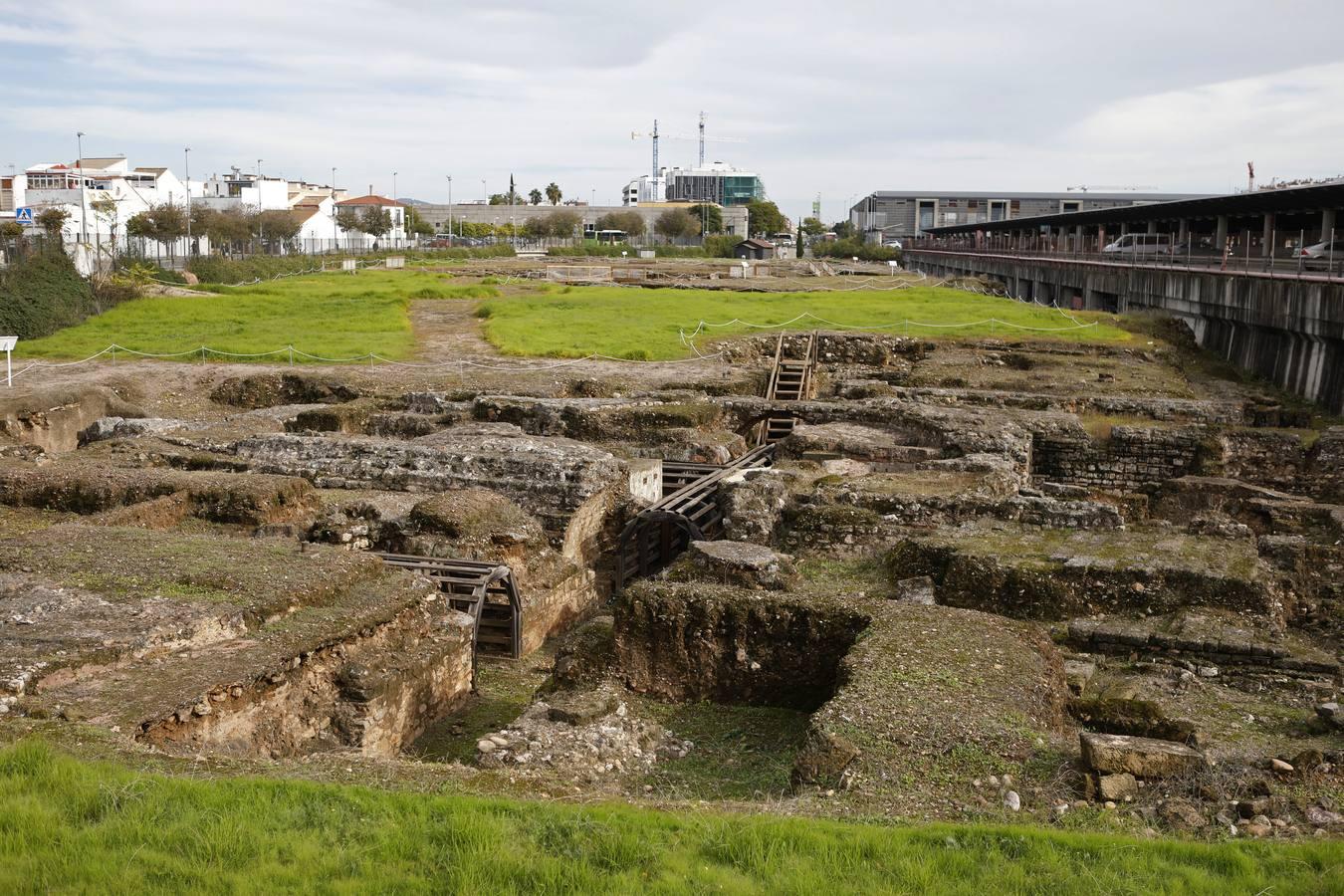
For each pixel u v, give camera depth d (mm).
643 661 12195
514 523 17172
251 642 11086
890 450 22766
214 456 20672
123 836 6562
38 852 6309
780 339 36750
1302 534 18125
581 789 8492
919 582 15164
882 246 128625
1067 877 6617
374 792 7551
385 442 20719
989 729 9328
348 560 13438
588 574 18531
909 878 6547
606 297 51156
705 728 11383
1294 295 30359
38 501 17297
